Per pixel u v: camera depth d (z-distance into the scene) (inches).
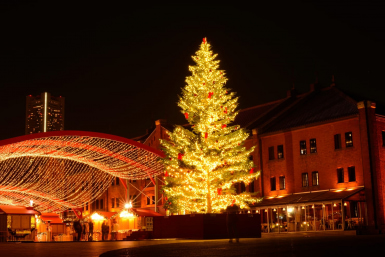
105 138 1849.2
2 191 2239.2
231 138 1526.8
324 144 1788.9
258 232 1245.1
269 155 1975.9
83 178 2623.0
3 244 1069.1
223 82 1581.0
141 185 2522.1
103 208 2778.1
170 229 1272.1
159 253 593.3
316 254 494.3
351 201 1625.2
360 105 1688.0
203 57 1566.2
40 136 1667.1
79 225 1673.2
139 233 1510.8
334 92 1985.7
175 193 1549.0
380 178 1648.6
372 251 522.3
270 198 1918.1
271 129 1996.8
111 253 610.5
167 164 1631.4
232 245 746.8
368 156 1644.9
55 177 2504.9
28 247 874.8
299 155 1863.9
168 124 2482.8
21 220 1501.0
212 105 1528.1
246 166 1540.4
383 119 1721.2
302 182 1841.8
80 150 1959.9
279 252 540.4
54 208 2605.8
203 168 1507.1
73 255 612.7
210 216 1192.2
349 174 1705.2
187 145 1565.0
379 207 1617.9
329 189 1747.0
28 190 2277.3
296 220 1758.1
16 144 1654.8
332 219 1636.3
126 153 2076.8
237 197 1571.1
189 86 1571.1
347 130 1727.4
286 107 2092.8
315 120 1844.2
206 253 570.3
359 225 1610.5
